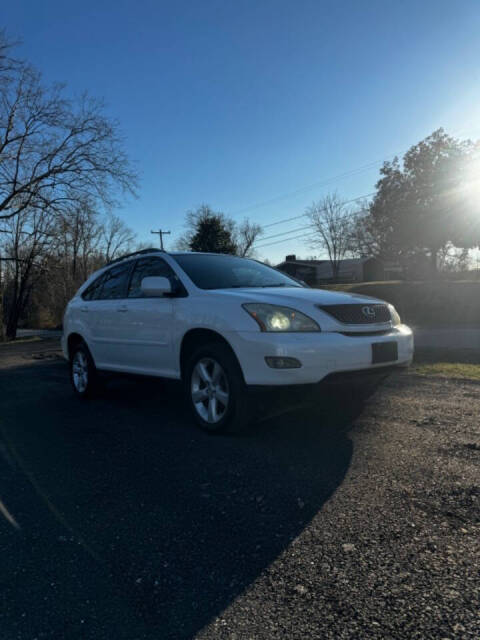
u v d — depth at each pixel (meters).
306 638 1.78
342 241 52.22
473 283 18.80
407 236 24.39
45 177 24.20
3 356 13.28
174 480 3.39
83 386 6.45
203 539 2.55
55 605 2.05
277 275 5.73
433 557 2.25
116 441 4.40
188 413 5.40
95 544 2.56
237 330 4.03
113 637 1.84
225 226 61.03
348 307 4.15
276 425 4.57
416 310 16.97
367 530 2.53
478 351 8.56
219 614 1.94
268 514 2.79
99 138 24.11
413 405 5.00
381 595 2.00
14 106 23.08
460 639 1.73
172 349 4.80
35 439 4.61
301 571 2.20
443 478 3.12
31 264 29.45
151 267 5.49
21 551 2.52
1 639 1.85
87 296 6.55
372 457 3.57
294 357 3.79
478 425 4.20
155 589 2.14
